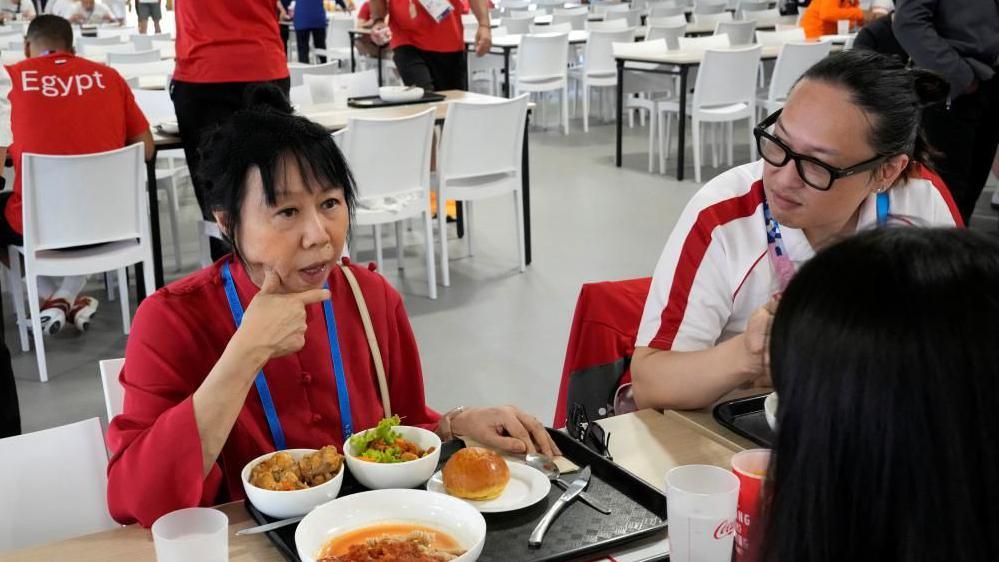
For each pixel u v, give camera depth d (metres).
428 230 4.39
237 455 1.45
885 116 1.40
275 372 1.46
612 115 9.34
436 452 1.35
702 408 1.61
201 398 1.29
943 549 0.53
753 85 6.49
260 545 1.21
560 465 1.38
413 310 4.31
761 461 1.10
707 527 1.03
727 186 1.72
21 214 3.69
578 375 1.96
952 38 4.07
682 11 10.11
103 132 3.83
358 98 5.02
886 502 0.54
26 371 3.69
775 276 1.65
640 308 1.97
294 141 1.33
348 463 1.34
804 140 1.42
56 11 10.60
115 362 1.60
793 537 0.58
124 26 10.95
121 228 3.71
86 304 4.08
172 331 1.42
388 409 1.58
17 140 3.77
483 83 10.35
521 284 4.62
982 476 0.53
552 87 8.34
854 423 0.55
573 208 5.99
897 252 0.57
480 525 1.17
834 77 1.42
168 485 1.28
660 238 5.31
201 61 3.96
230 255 1.50
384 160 4.16
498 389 3.50
